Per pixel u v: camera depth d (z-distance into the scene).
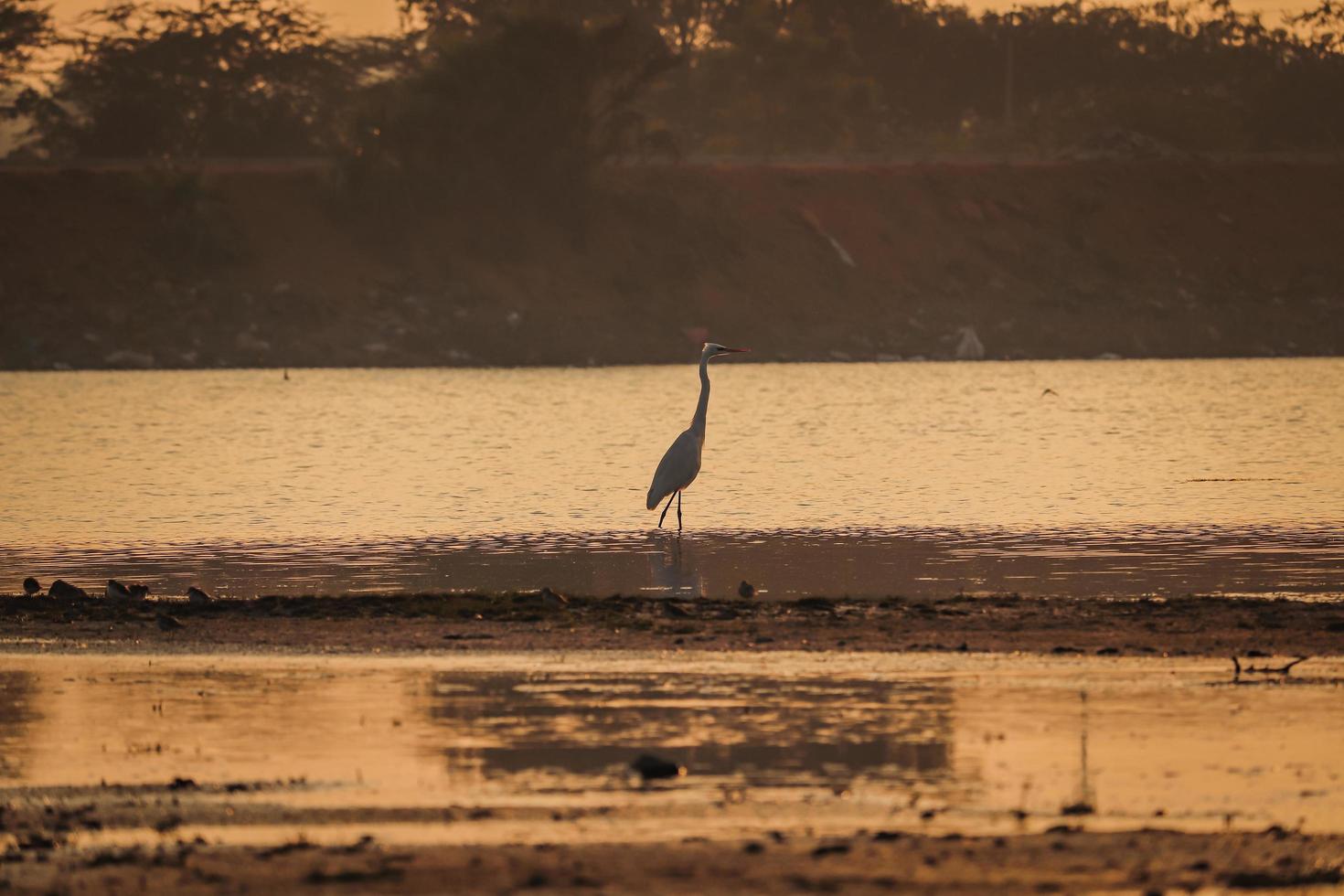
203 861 10.55
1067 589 20.81
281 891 10.01
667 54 92.81
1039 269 93.50
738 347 83.75
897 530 26.47
